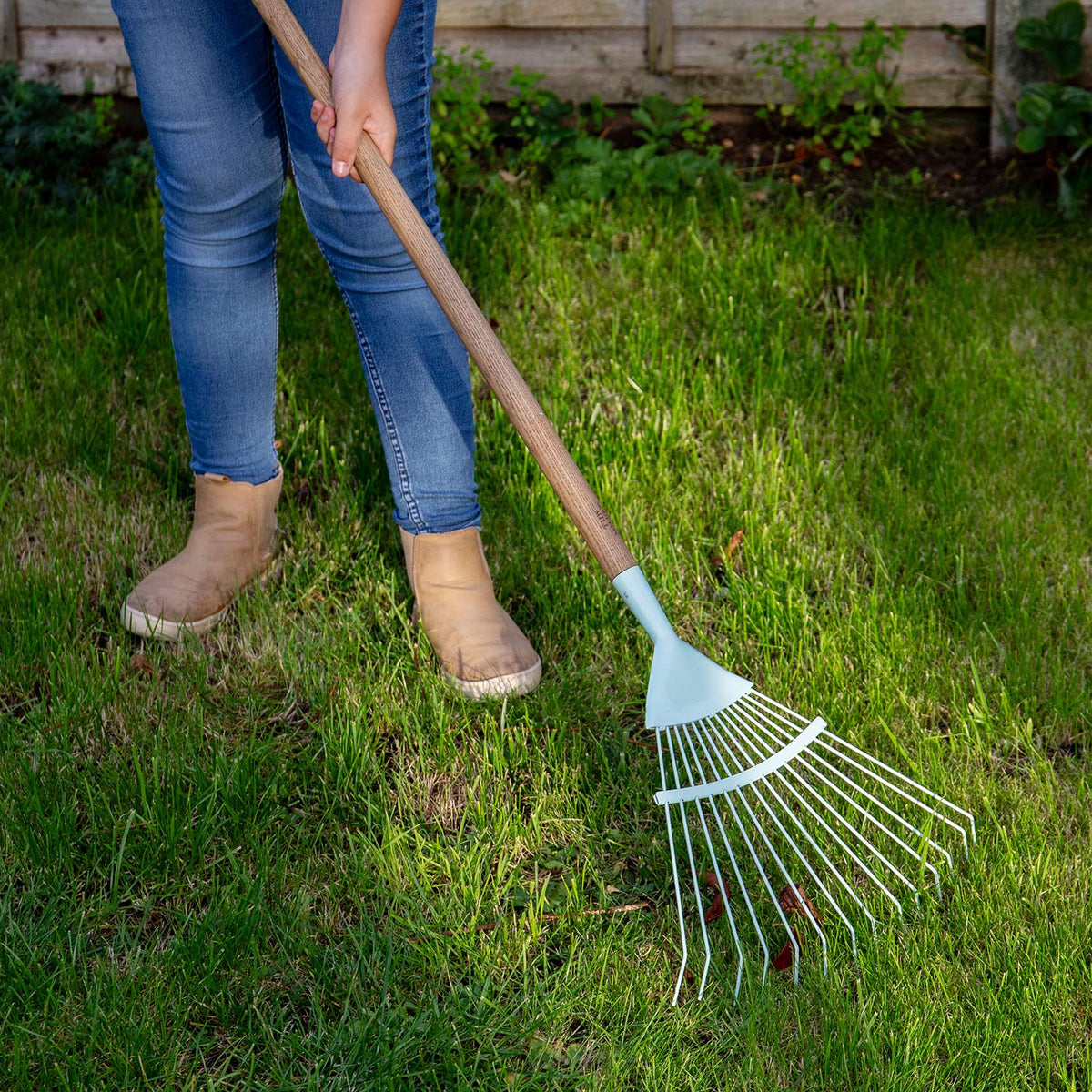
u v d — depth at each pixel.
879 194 4.09
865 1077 1.68
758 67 4.41
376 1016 1.76
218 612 2.52
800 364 3.32
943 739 2.25
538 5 4.37
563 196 4.04
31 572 2.57
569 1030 1.80
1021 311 3.49
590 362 3.36
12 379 3.16
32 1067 1.69
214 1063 1.74
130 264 3.67
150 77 2.02
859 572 2.69
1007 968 1.82
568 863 2.05
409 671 2.40
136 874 1.99
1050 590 2.60
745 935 1.91
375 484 2.88
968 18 4.24
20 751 2.19
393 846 2.03
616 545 1.85
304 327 3.44
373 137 1.87
